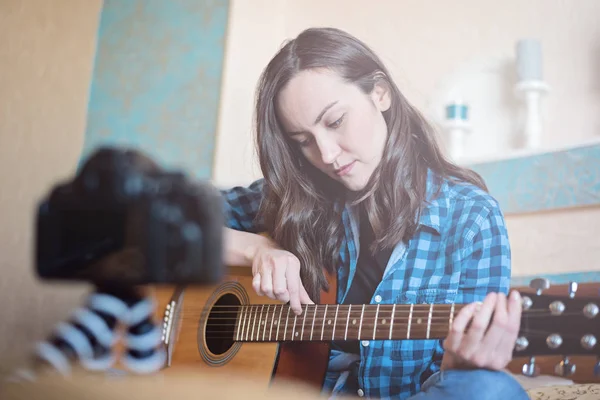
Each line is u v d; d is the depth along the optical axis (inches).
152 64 96.2
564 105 69.2
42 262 11.2
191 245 10.7
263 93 76.8
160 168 11.3
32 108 102.4
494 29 73.9
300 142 74.3
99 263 11.1
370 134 71.9
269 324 57.8
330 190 72.1
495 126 72.2
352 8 82.4
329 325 54.9
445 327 48.2
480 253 65.7
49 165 100.0
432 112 74.2
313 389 61.4
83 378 14.0
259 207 75.6
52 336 14.8
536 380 58.0
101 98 98.9
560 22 70.5
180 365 54.6
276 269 64.0
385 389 63.4
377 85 73.9
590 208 63.7
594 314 35.4
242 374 58.0
